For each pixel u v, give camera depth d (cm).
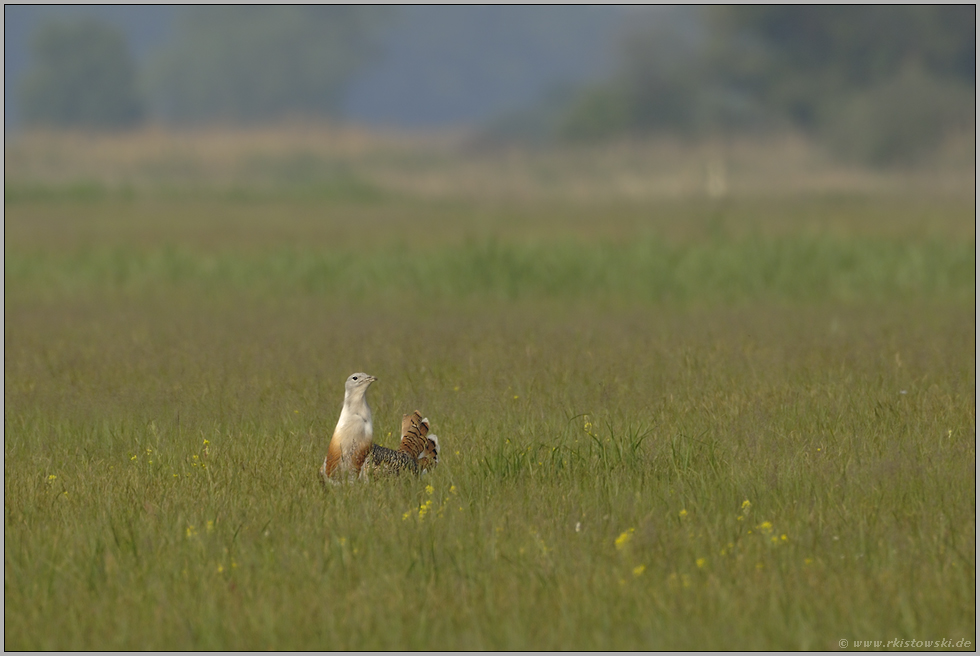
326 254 10025
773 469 3400
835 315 7219
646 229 11975
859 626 2442
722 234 10844
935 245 9288
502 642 2405
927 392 4416
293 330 6512
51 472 3622
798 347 5634
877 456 3559
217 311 7775
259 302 8419
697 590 2597
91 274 9800
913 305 7806
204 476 3497
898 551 2802
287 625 2480
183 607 2562
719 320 6981
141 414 4356
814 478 3356
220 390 4716
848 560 2767
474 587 2627
